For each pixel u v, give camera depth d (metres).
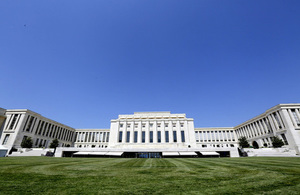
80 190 6.56
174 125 65.56
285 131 51.78
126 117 71.56
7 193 6.06
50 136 71.62
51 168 13.15
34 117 62.59
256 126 69.44
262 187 6.90
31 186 7.12
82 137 91.12
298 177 8.86
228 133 87.62
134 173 10.98
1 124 41.75
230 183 7.76
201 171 11.80
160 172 11.44
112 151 38.16
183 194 6.04
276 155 37.69
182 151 36.94
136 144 60.72
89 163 18.30
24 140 52.19
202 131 88.19
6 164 15.47
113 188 6.91
